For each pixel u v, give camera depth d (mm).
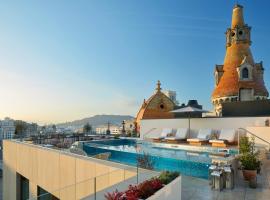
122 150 13789
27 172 15109
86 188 6160
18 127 50188
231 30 43281
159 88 33656
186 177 8867
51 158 12266
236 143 15258
